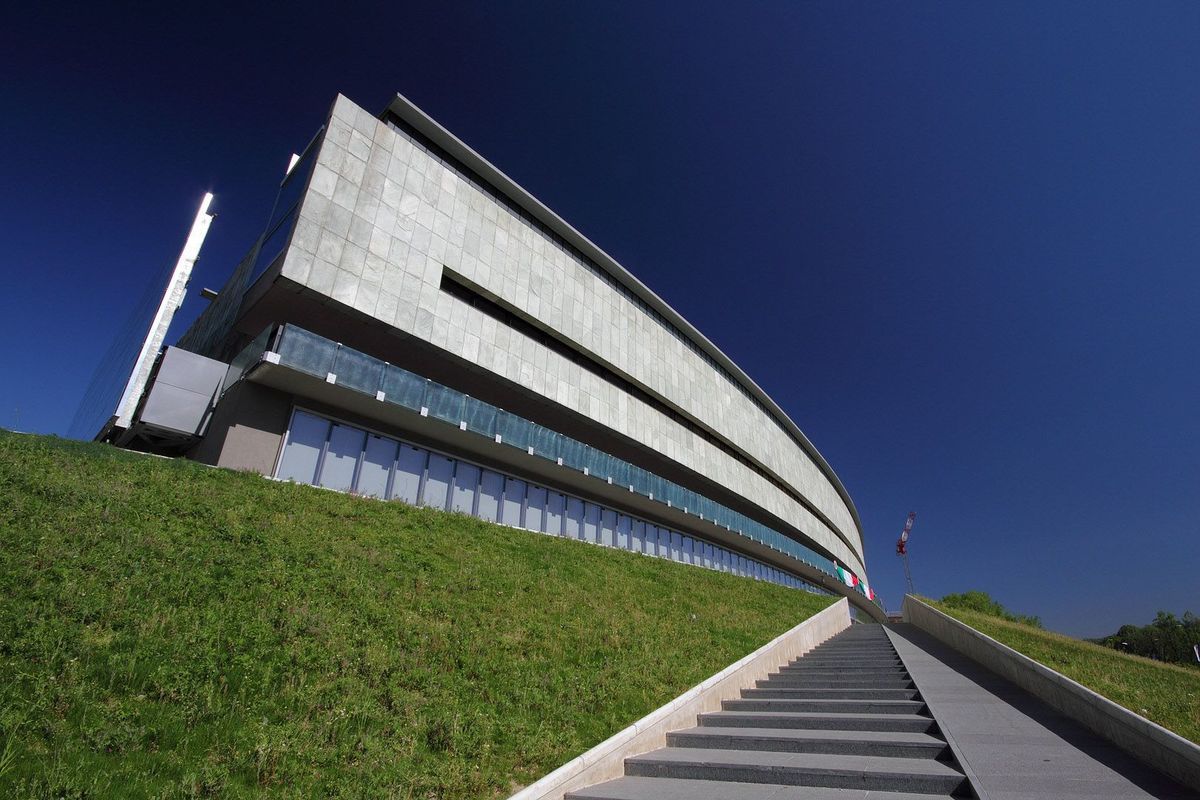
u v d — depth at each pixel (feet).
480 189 82.99
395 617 30.12
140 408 62.28
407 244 69.82
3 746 15.26
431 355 72.08
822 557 174.50
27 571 23.65
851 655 51.01
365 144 68.74
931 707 28.32
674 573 67.00
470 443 71.10
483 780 19.11
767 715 28.27
